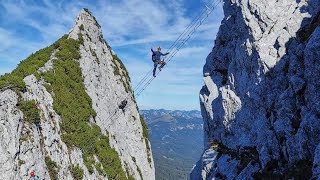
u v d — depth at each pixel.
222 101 74.81
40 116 36.91
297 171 42.28
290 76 53.72
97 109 54.88
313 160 39.62
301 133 43.59
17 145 31.48
